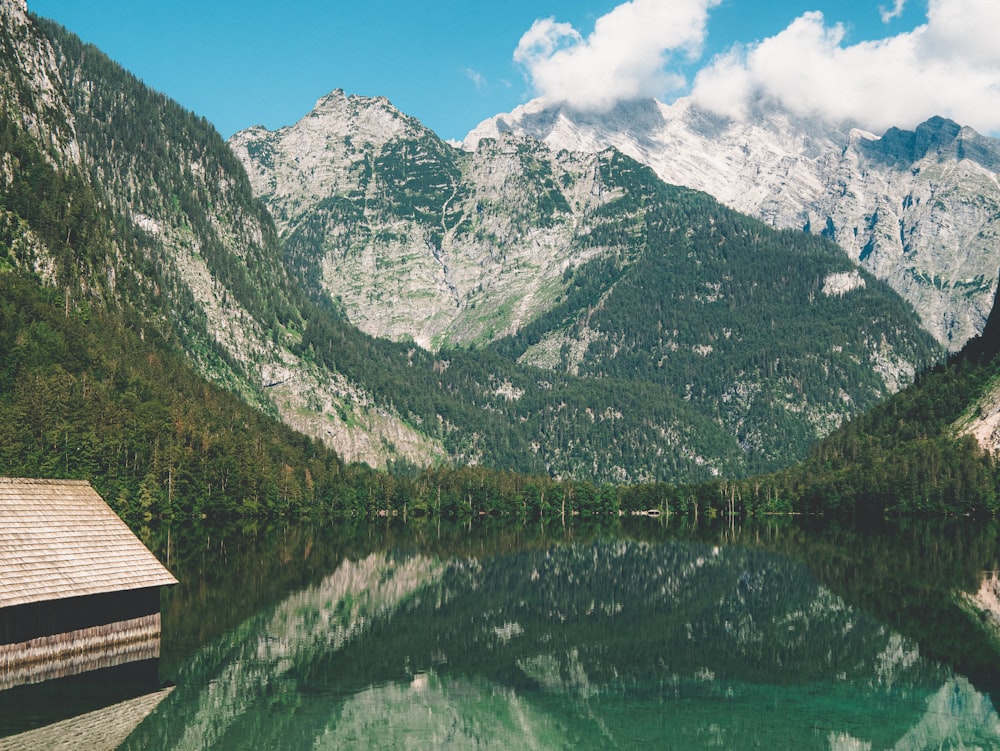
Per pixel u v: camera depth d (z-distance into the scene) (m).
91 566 74.62
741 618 110.12
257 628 95.00
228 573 136.50
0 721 63.31
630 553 197.50
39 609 70.62
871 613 112.81
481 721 67.62
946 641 95.50
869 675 81.44
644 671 83.00
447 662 85.06
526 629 102.31
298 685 74.88
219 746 60.84
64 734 61.38
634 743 63.38
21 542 70.88
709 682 79.06
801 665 85.06
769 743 63.19
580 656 88.75
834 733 65.81
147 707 67.25
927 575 150.00
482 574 154.38
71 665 73.19
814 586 138.00
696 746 62.53
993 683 78.56
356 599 117.75
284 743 61.91
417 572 153.75
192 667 77.75
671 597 127.69
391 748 61.44
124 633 78.25
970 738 64.62
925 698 74.25
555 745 62.53
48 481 77.12
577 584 142.12
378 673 80.00
